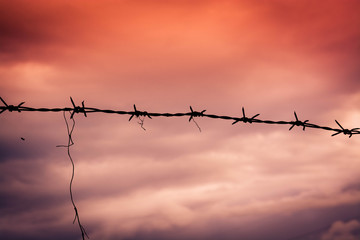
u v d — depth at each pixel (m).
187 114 2.49
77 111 2.21
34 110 2.12
